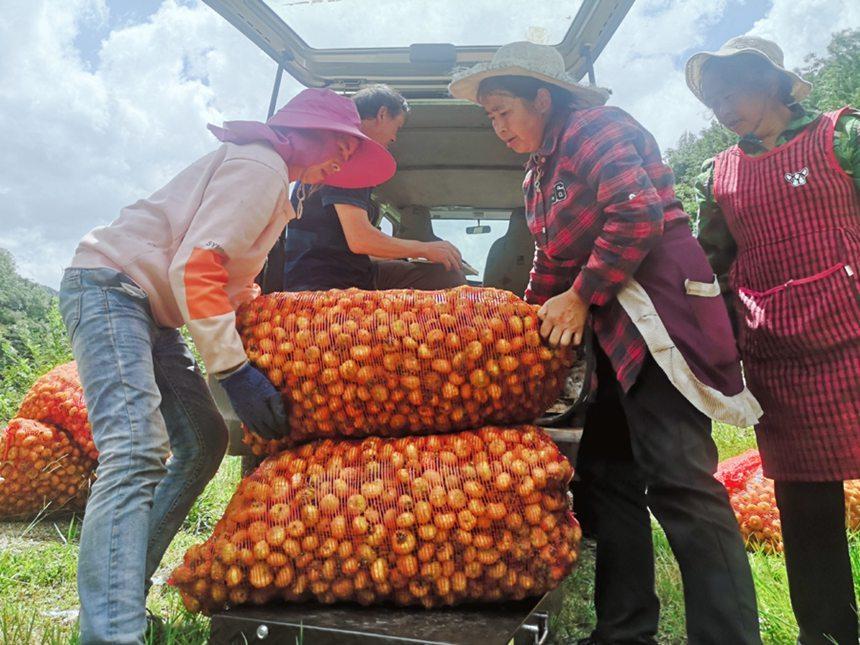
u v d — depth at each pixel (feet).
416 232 16.88
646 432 7.07
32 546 11.96
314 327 7.41
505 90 7.64
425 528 6.94
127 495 6.59
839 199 7.44
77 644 7.29
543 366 7.41
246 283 7.88
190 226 7.11
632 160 6.98
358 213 11.03
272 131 7.63
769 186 7.74
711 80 8.04
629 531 7.84
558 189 7.53
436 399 7.30
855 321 7.29
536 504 7.17
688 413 6.99
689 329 7.00
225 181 7.18
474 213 17.01
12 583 10.03
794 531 7.79
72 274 7.28
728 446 20.06
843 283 7.32
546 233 7.92
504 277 15.28
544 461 7.30
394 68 15.76
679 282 7.12
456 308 7.47
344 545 6.95
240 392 7.05
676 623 9.00
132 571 6.39
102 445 6.80
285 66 15.38
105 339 7.02
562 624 9.03
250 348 7.48
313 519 6.99
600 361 7.99
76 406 13.88
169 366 8.29
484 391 7.34
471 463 7.25
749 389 8.14
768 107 7.89
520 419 7.82
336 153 8.09
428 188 16.37
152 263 7.25
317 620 6.71
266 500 7.22
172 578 7.16
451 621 6.74
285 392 7.41
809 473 7.54
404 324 7.32
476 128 14.75
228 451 9.72
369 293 7.78
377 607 7.11
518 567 7.06
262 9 13.76
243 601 7.03
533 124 7.75
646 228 6.84
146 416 6.94
